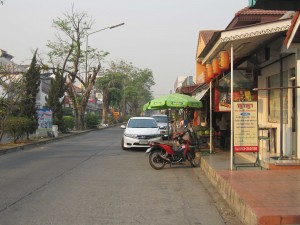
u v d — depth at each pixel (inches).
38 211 269.1
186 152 496.7
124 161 554.9
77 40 1359.5
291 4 216.4
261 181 321.1
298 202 249.6
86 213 265.3
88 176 419.5
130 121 781.9
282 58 443.5
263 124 509.7
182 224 242.2
